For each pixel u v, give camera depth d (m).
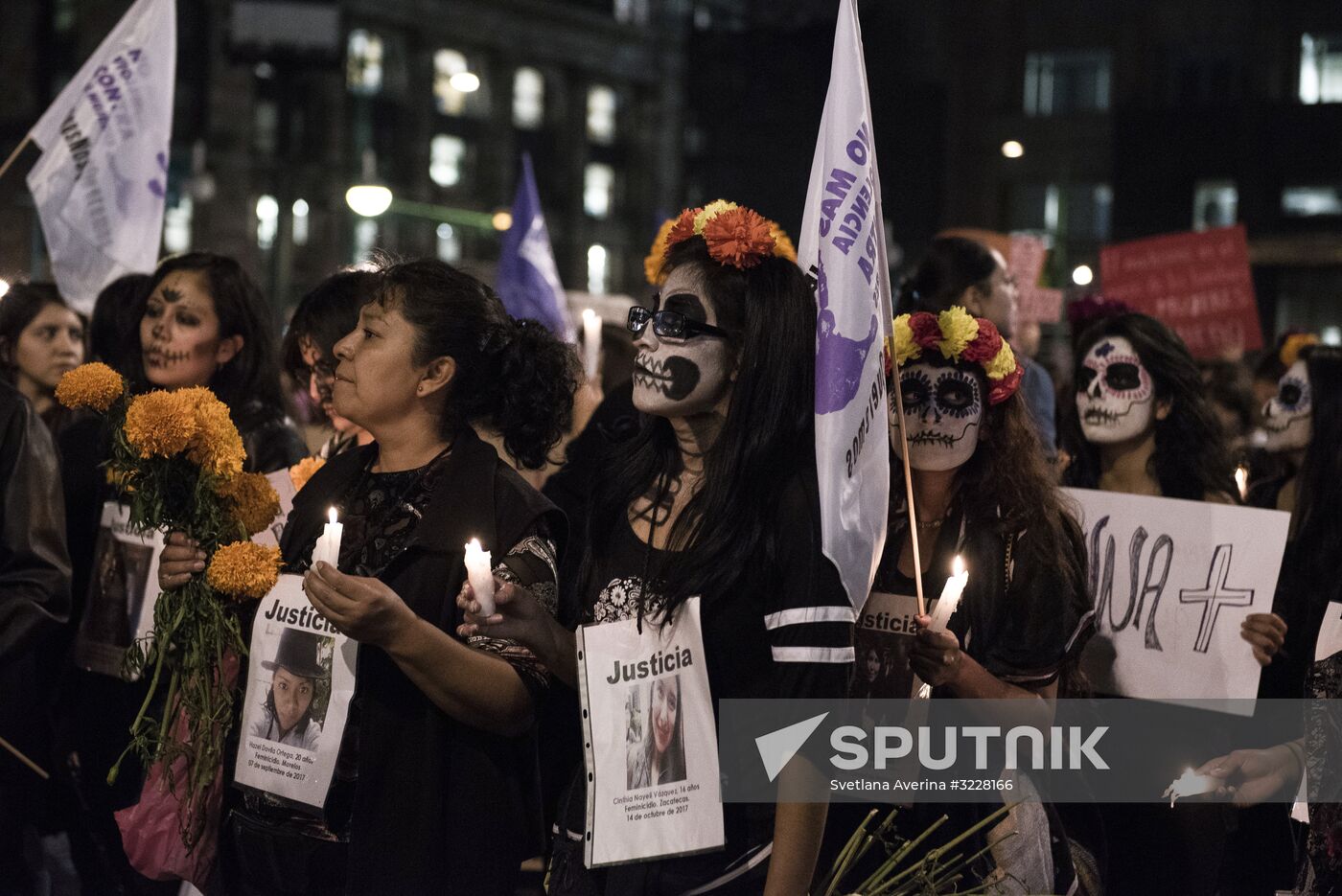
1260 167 39.25
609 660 3.19
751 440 3.14
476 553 2.97
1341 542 4.43
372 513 3.47
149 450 3.46
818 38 49.81
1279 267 38.69
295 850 3.36
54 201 5.47
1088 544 4.58
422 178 48.69
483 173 50.88
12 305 5.99
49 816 4.89
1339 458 4.48
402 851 3.24
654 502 3.30
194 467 3.54
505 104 51.12
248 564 3.34
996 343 3.69
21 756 3.96
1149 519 4.52
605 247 54.53
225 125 42.94
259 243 44.16
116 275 5.50
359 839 3.25
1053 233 43.12
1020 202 43.53
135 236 5.52
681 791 3.11
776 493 3.12
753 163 51.03
